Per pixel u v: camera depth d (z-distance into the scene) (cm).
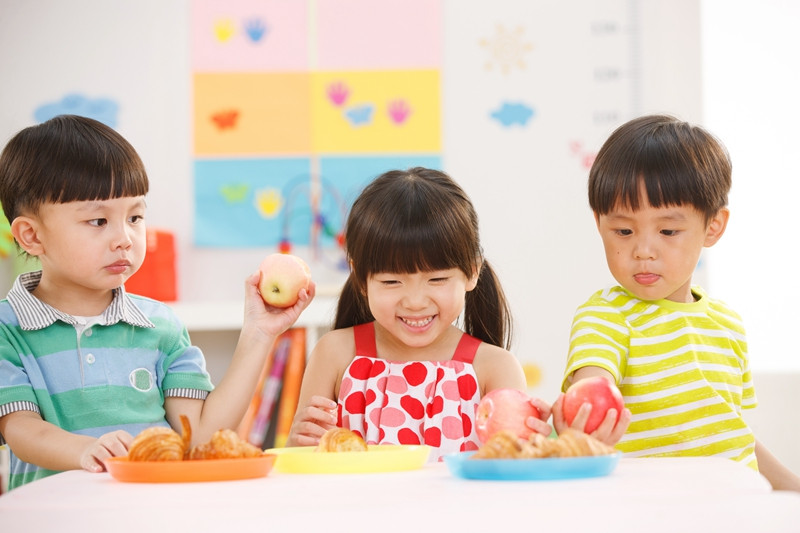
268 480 90
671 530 64
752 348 316
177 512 69
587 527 64
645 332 138
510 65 323
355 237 142
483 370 151
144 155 321
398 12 323
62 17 322
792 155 319
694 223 134
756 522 65
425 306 138
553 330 318
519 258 320
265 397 272
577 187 321
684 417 134
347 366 154
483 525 65
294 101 322
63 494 83
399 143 322
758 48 321
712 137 139
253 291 143
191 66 322
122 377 142
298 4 322
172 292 302
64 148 136
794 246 318
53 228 136
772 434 295
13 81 321
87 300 144
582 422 99
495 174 321
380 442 147
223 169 321
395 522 66
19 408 130
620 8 321
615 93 321
